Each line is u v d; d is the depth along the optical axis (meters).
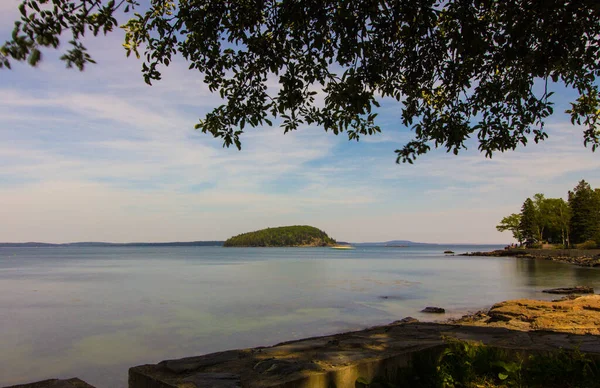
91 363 9.84
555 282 29.86
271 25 5.69
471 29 4.47
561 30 4.32
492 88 6.34
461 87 6.22
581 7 4.27
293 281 31.61
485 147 6.94
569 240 87.81
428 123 7.14
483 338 5.67
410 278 34.44
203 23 5.45
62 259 85.75
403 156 7.41
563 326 8.33
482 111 6.79
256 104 6.43
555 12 4.34
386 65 5.58
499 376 4.27
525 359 4.83
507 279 32.88
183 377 3.90
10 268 50.94
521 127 6.70
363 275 38.19
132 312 16.78
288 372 3.92
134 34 5.84
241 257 100.62
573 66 5.66
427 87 6.57
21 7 3.90
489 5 4.59
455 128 6.87
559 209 91.12
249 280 32.62
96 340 11.98
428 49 5.72
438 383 4.24
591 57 5.49
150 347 11.19
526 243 101.88
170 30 5.60
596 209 79.00
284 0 4.96
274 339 12.02
